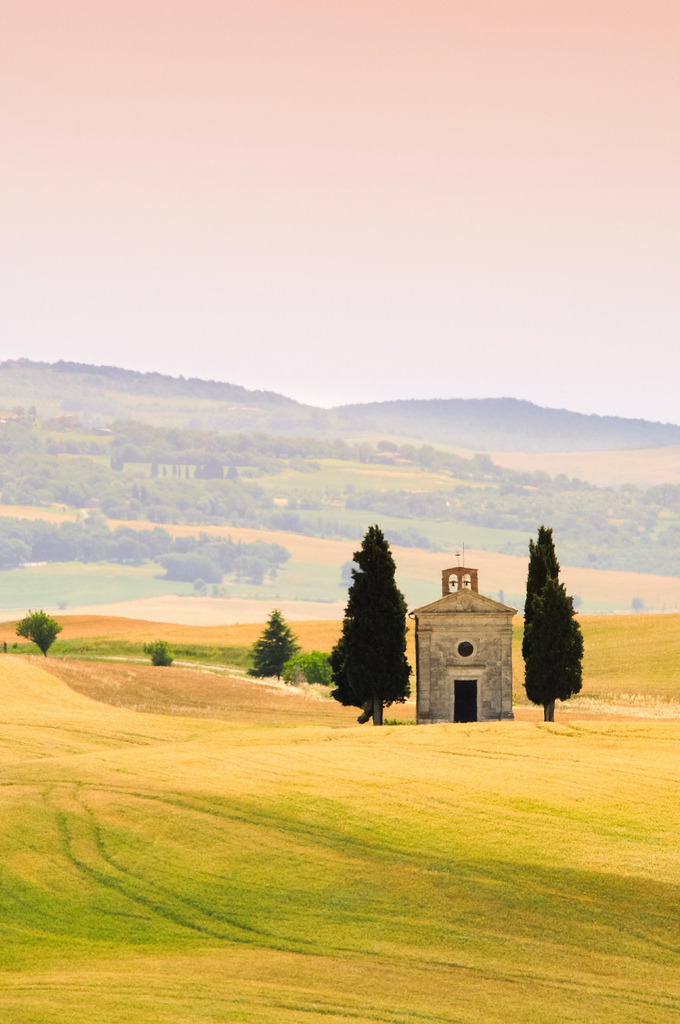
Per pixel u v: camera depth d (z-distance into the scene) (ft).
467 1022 313.73
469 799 482.28
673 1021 314.35
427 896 396.57
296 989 336.49
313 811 474.08
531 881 399.44
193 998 328.70
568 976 342.64
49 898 407.64
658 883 390.83
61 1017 311.68
